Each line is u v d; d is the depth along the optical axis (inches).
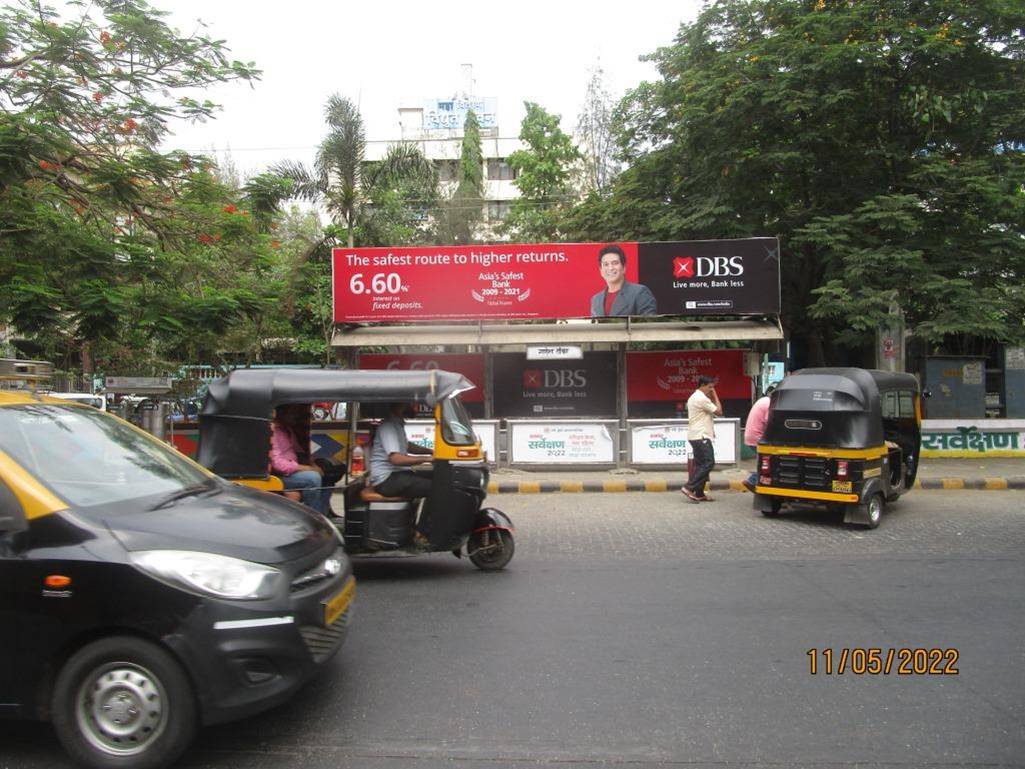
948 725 159.2
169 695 138.8
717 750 148.7
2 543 144.1
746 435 430.0
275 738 154.3
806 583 270.4
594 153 1130.7
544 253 592.4
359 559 307.6
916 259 552.7
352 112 826.2
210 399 278.8
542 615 234.7
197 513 162.1
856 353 772.0
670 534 364.8
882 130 611.8
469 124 1202.0
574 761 144.6
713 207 636.7
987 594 254.4
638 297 585.9
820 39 567.5
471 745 150.9
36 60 373.4
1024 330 594.6
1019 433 621.6
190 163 428.1
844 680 182.4
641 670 189.0
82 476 163.8
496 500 483.5
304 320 888.3
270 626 145.9
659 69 723.4
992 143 602.2
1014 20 556.1
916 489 504.7
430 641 211.3
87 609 139.7
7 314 379.6
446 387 271.1
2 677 142.5
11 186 358.6
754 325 590.6
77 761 141.3
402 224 989.8
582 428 568.1
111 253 404.5
